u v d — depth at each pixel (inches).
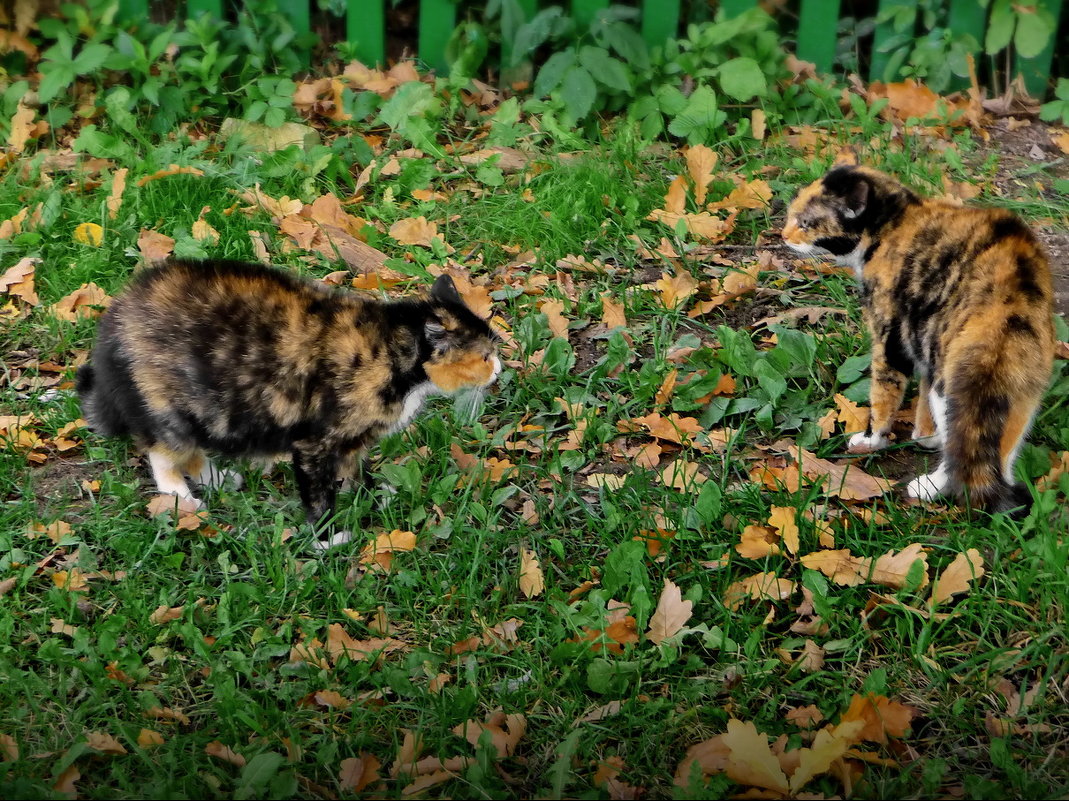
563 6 308.3
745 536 162.1
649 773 134.1
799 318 217.8
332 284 228.5
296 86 284.8
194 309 165.9
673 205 246.7
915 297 176.4
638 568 155.9
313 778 134.0
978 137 277.4
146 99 277.0
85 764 135.4
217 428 170.1
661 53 281.6
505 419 196.9
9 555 163.9
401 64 293.7
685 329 218.2
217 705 141.8
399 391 171.3
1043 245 235.6
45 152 262.1
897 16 286.5
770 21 287.0
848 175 186.7
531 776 134.9
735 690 143.3
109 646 147.4
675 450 189.0
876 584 156.4
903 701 142.1
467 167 266.2
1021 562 156.6
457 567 163.0
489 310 221.1
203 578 161.2
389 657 151.9
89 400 179.0
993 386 158.7
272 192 253.6
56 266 229.8
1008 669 144.8
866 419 188.5
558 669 147.6
